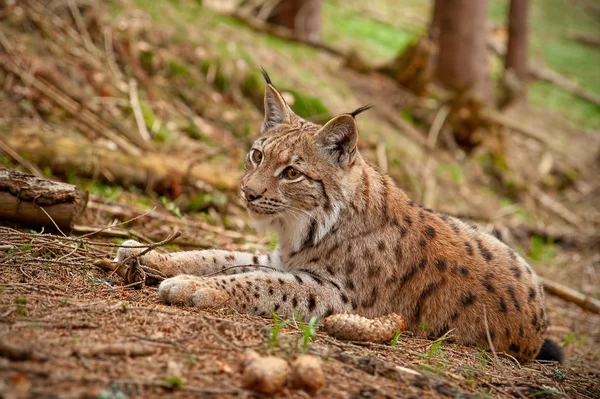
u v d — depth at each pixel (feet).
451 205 64.34
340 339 23.17
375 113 69.97
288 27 80.94
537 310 29.94
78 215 31.99
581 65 137.59
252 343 19.95
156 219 38.75
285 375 17.21
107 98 50.29
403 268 27.76
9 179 29.19
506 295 28.94
